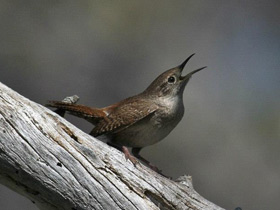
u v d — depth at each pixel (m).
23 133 7.06
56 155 7.18
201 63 15.30
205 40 15.47
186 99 14.84
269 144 14.42
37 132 7.17
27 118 7.18
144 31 14.98
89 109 8.99
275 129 14.57
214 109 14.80
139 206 7.61
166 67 14.83
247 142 14.41
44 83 13.87
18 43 13.96
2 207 13.10
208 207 8.23
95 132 8.95
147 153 13.78
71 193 7.21
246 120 14.70
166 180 8.11
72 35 14.42
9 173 6.98
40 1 14.46
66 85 13.98
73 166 7.26
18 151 6.97
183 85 9.59
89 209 7.32
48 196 7.16
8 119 7.03
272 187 13.94
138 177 7.82
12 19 14.12
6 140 6.93
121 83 14.36
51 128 7.31
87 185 7.32
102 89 14.17
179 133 14.29
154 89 9.47
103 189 7.43
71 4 14.65
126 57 14.62
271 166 14.15
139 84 14.45
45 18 14.37
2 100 7.14
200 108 14.78
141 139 9.26
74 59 14.23
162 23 15.18
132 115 8.98
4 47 13.85
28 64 13.89
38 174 7.05
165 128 9.36
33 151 7.06
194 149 14.17
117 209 7.49
